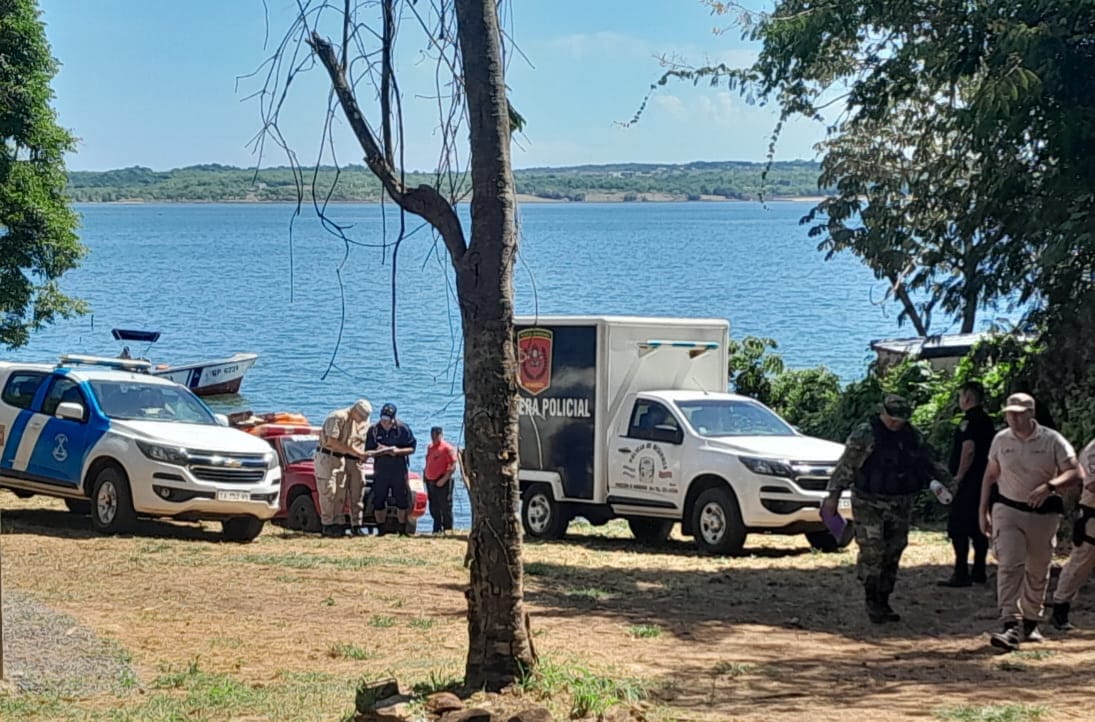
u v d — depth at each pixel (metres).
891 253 16.80
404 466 20.00
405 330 56.75
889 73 15.19
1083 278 14.59
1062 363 15.64
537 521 19.45
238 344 53.56
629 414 18.73
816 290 79.81
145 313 68.69
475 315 7.77
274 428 23.44
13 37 26.27
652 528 19.34
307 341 53.75
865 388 26.16
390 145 7.69
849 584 14.41
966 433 13.88
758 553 17.48
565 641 10.93
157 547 15.96
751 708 8.59
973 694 9.05
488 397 7.80
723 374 19.75
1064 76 13.30
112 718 8.09
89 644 10.20
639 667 9.90
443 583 13.91
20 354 49.50
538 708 7.35
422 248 10.55
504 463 7.90
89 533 17.11
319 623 11.57
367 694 7.98
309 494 20.47
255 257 123.94
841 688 9.28
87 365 19.30
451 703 7.63
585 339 18.95
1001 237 14.71
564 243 144.50
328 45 7.61
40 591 12.52
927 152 16.05
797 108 16.25
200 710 8.32
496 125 7.65
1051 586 13.50
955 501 13.89
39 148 26.92
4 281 27.03
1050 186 13.85
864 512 12.01
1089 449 11.17
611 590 13.89
